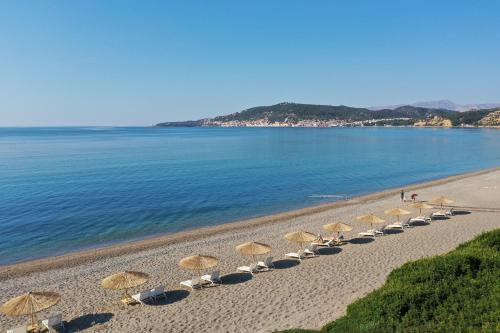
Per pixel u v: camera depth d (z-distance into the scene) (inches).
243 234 1240.8
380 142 6141.7
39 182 2212.1
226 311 707.4
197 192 1969.7
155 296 761.6
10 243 1181.7
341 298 742.5
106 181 2260.1
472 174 2600.9
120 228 1346.0
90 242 1197.7
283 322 655.1
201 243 1147.9
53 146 5167.3
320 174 2645.2
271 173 2659.9
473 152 4397.1
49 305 638.5
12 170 2709.2
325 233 1237.1
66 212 1542.8
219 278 851.4
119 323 675.4
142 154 4013.3
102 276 901.2
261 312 698.2
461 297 400.2
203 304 739.4
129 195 1872.5
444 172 2800.2
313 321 651.5
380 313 386.9
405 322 368.5
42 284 862.5
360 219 1175.0
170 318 688.4
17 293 818.2
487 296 399.9
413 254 995.9
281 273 890.1
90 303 759.7
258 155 3971.5
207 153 4175.7
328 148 4950.8
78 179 2326.5
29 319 705.6
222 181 2306.8
